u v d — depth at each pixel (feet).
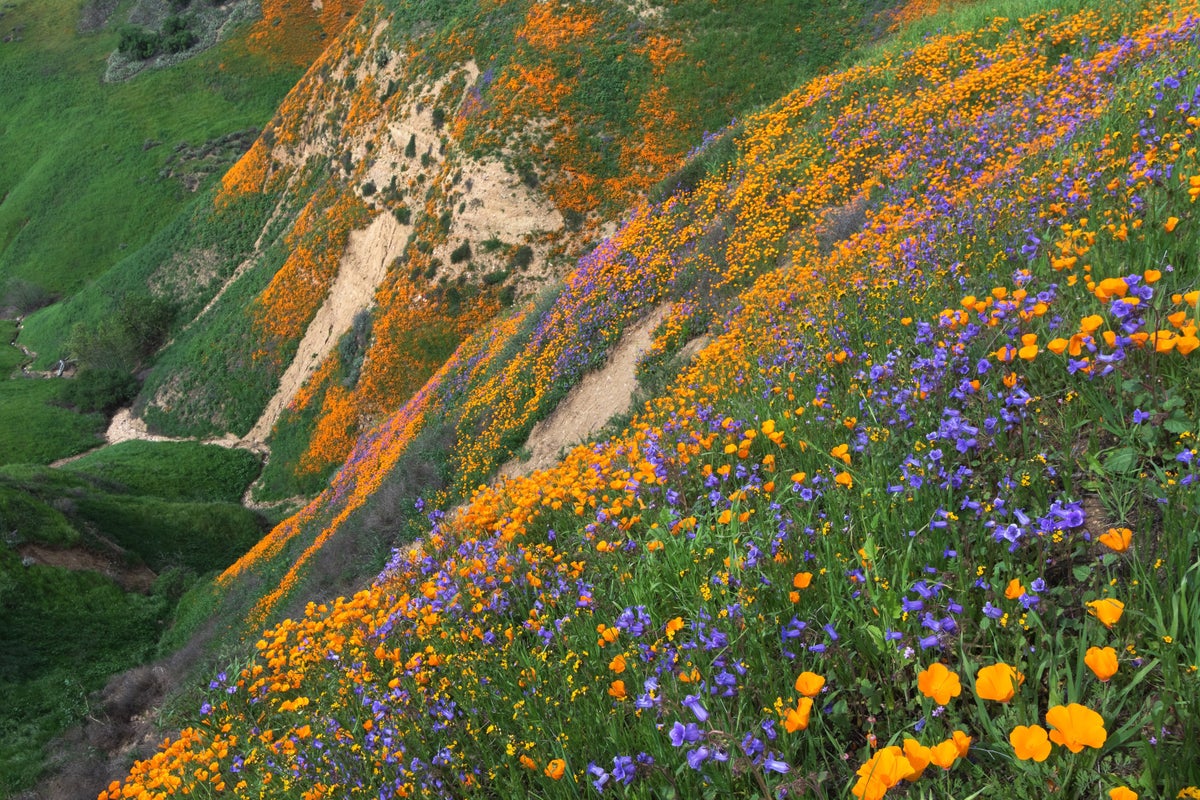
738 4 127.75
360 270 148.97
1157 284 9.85
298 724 16.79
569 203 121.60
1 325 265.34
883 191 36.65
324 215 162.50
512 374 62.44
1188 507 6.56
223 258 204.54
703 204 55.77
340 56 183.32
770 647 8.29
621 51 128.47
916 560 8.15
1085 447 8.73
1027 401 8.80
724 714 7.37
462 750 10.65
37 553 102.06
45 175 309.01
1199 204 11.16
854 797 6.02
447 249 128.36
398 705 12.98
